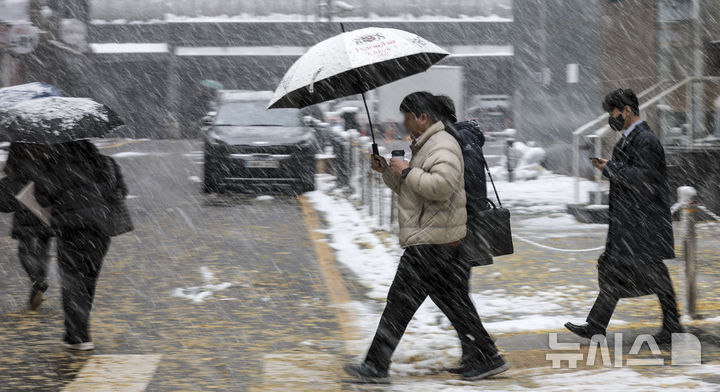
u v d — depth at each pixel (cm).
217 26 9819
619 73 3619
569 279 1859
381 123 7319
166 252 2220
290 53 9944
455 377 1195
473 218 1197
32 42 6369
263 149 3503
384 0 9981
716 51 2983
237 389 1147
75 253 1325
